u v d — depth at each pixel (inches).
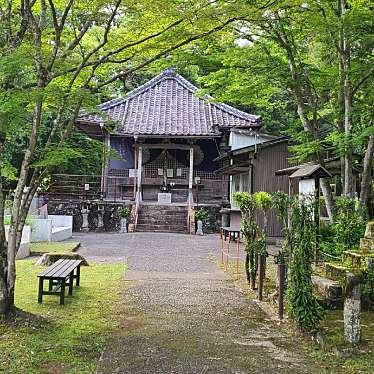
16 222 237.8
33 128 235.1
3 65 205.9
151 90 1127.0
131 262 477.4
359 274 222.1
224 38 387.5
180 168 1056.8
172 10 234.4
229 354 202.7
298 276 235.9
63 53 249.1
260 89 466.9
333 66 473.7
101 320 254.2
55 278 279.9
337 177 571.8
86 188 933.2
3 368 176.1
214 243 676.7
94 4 241.3
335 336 217.0
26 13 244.1
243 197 377.7
